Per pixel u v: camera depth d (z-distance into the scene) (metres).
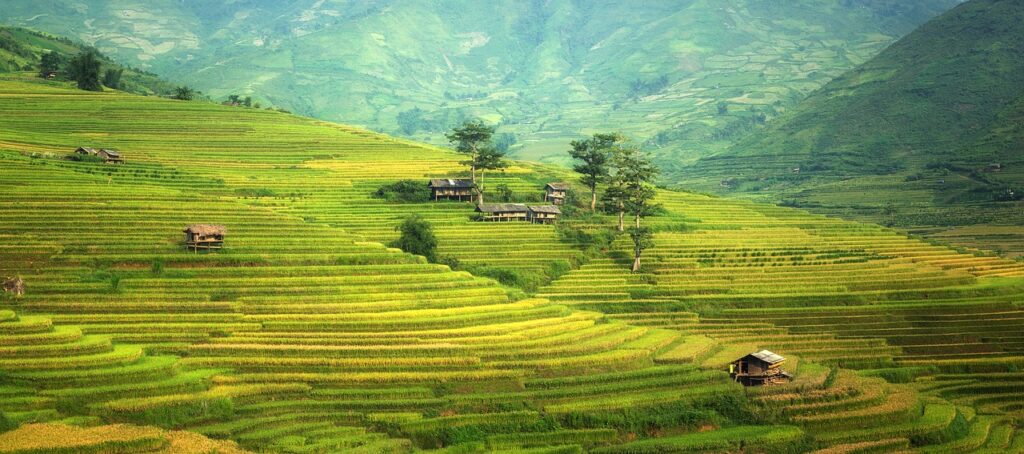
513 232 170.38
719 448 92.25
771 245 179.50
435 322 115.81
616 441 93.75
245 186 179.25
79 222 129.25
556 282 153.50
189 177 175.62
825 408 102.00
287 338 106.06
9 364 89.31
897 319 142.50
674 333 129.38
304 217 164.62
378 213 174.62
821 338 134.88
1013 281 164.38
